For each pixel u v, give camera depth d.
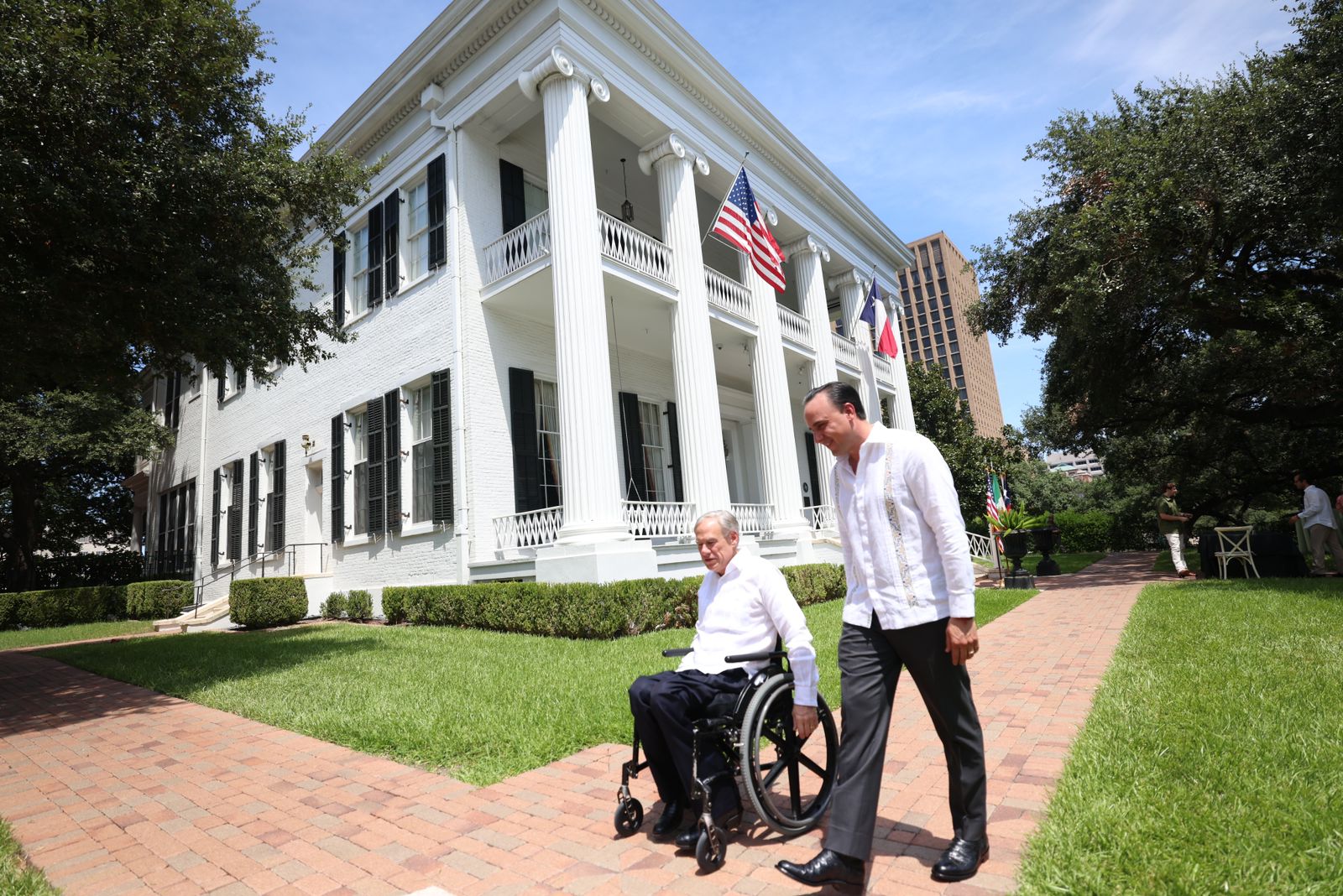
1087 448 20.45
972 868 2.47
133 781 4.26
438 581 11.90
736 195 11.53
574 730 4.50
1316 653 5.15
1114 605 9.25
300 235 9.49
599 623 8.59
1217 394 16.20
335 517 14.36
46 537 25.67
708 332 12.97
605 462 10.23
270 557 16.08
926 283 115.62
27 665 9.84
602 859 2.86
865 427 2.78
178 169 7.11
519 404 12.58
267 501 16.84
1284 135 11.32
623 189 16.67
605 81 11.98
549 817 3.32
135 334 8.05
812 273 17.98
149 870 3.01
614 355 15.02
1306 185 11.64
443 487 11.91
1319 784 2.88
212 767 4.44
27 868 3.01
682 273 12.94
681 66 13.47
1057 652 6.42
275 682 6.85
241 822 3.49
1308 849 2.39
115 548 28.55
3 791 4.22
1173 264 12.77
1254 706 3.96
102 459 21.14
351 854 3.05
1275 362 14.62
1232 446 20.17
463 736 4.46
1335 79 10.67
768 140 16.11
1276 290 14.34
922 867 2.61
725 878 2.65
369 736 4.66
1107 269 12.89
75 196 6.41
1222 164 11.88
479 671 6.61
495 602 10.01
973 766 2.55
